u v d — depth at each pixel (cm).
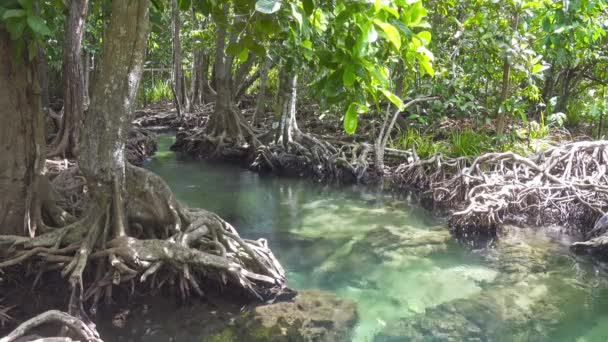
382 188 1114
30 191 541
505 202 846
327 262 668
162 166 1270
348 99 316
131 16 482
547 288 604
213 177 1177
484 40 1062
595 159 962
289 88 1285
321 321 496
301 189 1093
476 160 978
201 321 485
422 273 641
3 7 426
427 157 1123
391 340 468
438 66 1216
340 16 287
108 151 513
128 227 546
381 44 337
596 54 1209
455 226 806
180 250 511
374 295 571
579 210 870
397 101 295
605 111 1190
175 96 1917
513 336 486
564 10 898
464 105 1220
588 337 488
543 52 1191
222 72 1390
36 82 539
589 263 688
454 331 494
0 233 531
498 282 618
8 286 516
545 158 981
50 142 1109
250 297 530
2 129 522
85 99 1130
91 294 491
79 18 962
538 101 1447
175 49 1900
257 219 855
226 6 1017
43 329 446
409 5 319
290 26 369
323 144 1266
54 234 524
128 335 460
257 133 1407
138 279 513
